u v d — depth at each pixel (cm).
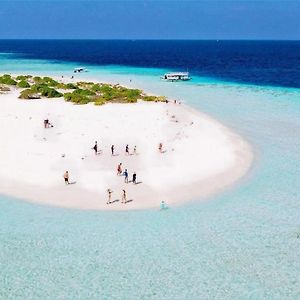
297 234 2762
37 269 2370
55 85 8488
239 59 19638
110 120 5459
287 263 2453
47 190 3341
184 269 2383
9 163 3856
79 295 2161
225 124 5509
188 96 7812
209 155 4169
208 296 2166
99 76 11181
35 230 2777
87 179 3538
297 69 14050
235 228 2827
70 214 2991
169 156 4106
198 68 14238
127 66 14788
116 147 4338
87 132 4862
